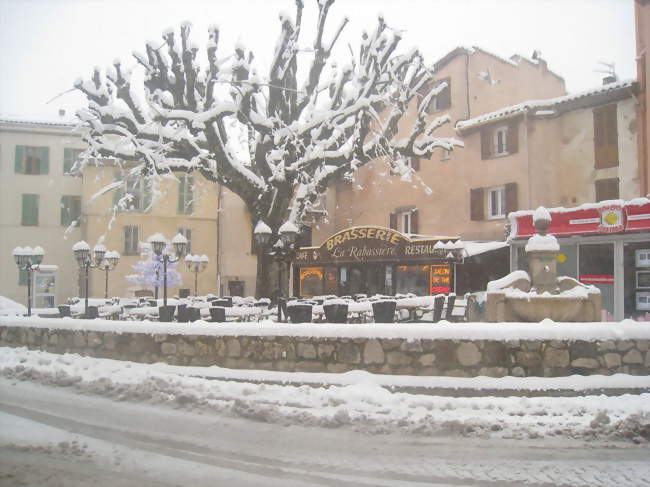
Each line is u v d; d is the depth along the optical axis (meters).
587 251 17.25
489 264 23.30
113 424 6.34
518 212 19.52
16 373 8.97
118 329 9.88
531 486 4.55
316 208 33.59
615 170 21.67
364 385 7.45
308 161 17.33
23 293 31.97
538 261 10.05
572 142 23.14
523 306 9.45
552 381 7.27
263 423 6.32
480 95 27.19
